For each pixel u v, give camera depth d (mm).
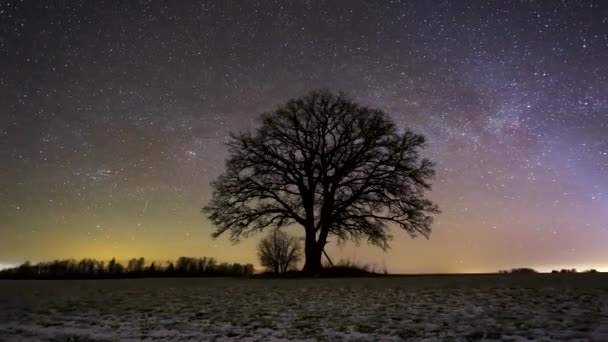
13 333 9602
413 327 9617
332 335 9180
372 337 8859
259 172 32281
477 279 21172
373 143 32906
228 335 9359
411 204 31391
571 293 13586
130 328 10172
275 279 27156
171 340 8945
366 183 32094
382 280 23453
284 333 9492
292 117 33594
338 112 33875
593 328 8484
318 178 32469
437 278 23859
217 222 31531
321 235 31531
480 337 8383
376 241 31516
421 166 32500
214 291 18359
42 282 25344
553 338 7945
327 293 16797
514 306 11742
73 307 13492
